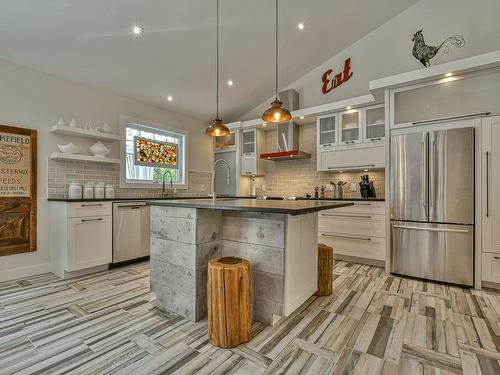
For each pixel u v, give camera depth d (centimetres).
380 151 365
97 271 320
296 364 150
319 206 180
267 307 196
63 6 243
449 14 344
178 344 170
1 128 286
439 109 283
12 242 293
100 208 319
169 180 468
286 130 468
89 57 310
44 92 319
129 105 409
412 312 213
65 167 335
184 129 494
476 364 150
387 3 355
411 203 296
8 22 247
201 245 205
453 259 275
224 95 462
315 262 238
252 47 367
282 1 306
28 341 172
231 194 523
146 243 370
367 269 331
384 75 391
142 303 232
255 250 203
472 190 266
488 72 261
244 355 159
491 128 261
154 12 274
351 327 191
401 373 143
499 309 219
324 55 430
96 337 178
